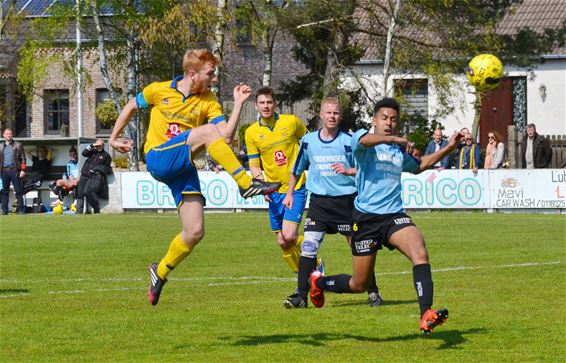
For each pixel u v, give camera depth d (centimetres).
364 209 1403
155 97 1456
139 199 4906
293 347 1356
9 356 1309
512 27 7262
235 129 1442
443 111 6281
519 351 1310
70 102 8338
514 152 5081
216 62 1444
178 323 1577
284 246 1991
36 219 4472
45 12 6219
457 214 4384
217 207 4750
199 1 5738
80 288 2048
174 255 1420
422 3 5956
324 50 6431
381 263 2512
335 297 1906
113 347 1370
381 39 6438
